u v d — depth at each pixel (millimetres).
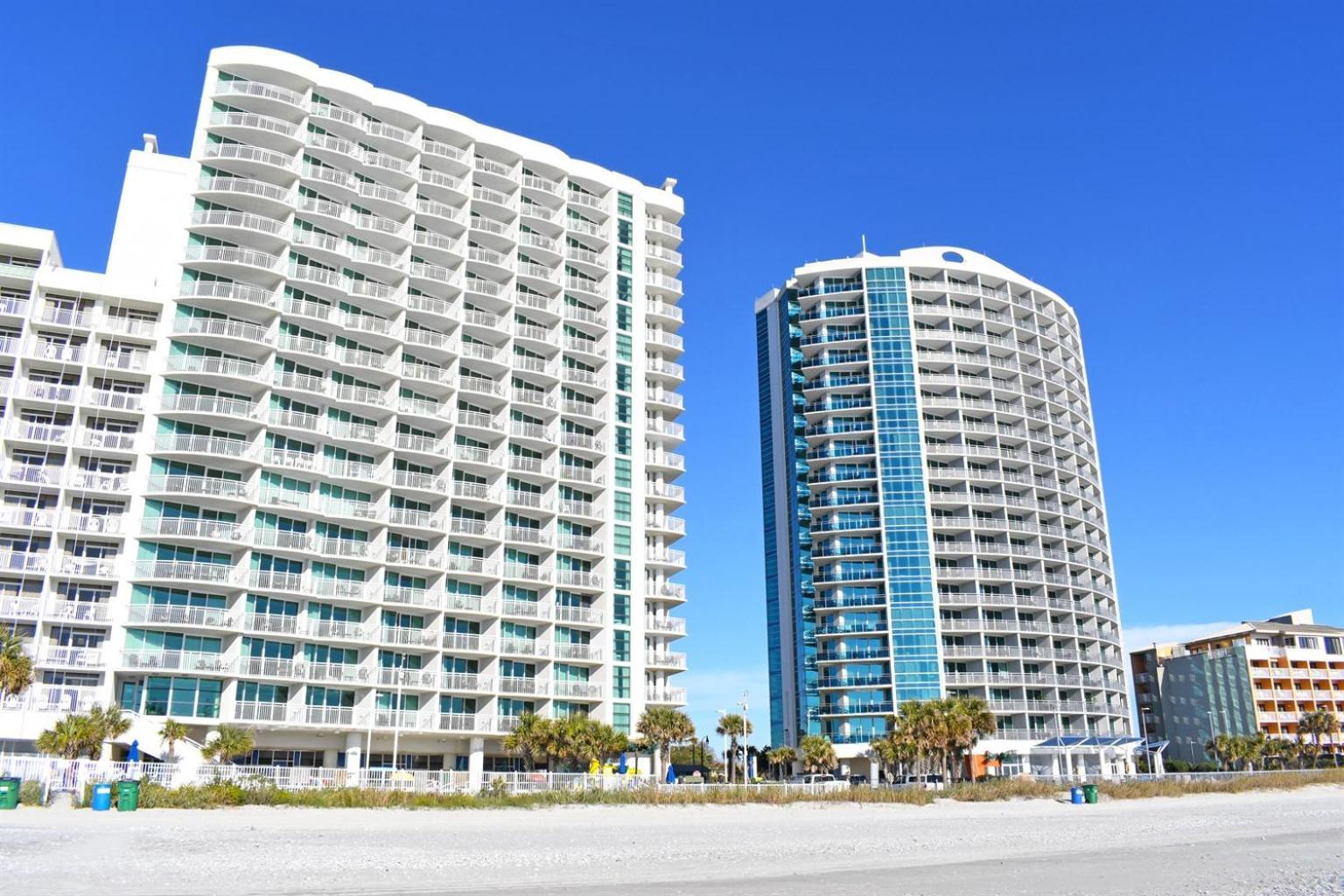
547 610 81625
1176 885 25344
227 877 25500
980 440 117312
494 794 55500
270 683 68438
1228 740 117688
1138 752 120250
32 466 64062
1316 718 124625
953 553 111000
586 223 94188
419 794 51844
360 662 72938
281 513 71500
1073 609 111438
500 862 30359
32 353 66062
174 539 66500
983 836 41969
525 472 83688
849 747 103750
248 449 70938
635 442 91188
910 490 111875
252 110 78562
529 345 87250
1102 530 126875
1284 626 139875
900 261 121750
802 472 119250
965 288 122000
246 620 67438
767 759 113375
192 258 72562
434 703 74375
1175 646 149875
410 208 82750
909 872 29062
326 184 78562
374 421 78625
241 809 45406
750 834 41781
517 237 88625
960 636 108688
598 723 70062
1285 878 26688
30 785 43750
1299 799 73562
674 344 97438
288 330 75562
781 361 127438
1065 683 109125
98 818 39875
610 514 87375
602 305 93625
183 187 75375
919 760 81688
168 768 50219
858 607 109500
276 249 76438
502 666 79375
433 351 81438
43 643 61656
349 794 49875
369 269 80062
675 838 39250
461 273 84375
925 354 117938
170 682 64875
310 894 23203
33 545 64312
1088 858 33000
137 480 66750
